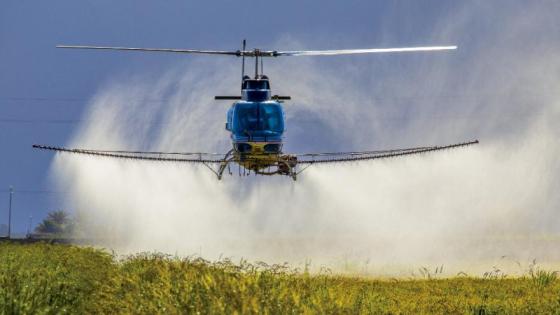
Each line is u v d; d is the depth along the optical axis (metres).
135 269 67.81
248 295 48.62
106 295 56.12
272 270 62.78
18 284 52.50
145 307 50.12
